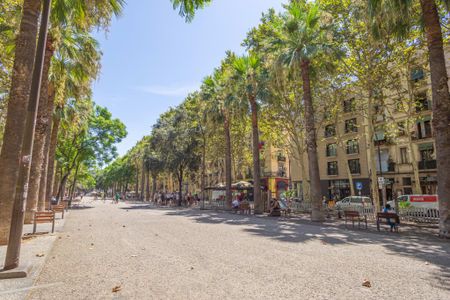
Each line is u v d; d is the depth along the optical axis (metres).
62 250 7.48
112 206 35.84
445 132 10.19
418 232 11.70
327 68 18.20
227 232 10.98
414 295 4.14
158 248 7.71
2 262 5.88
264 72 21.55
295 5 17.39
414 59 17.67
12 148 7.28
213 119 27.25
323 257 6.65
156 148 38.81
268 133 26.58
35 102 5.98
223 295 4.13
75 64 15.58
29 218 13.57
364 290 4.36
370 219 16.45
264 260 6.32
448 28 15.03
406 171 30.09
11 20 10.91
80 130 27.52
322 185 38.66
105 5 8.96
